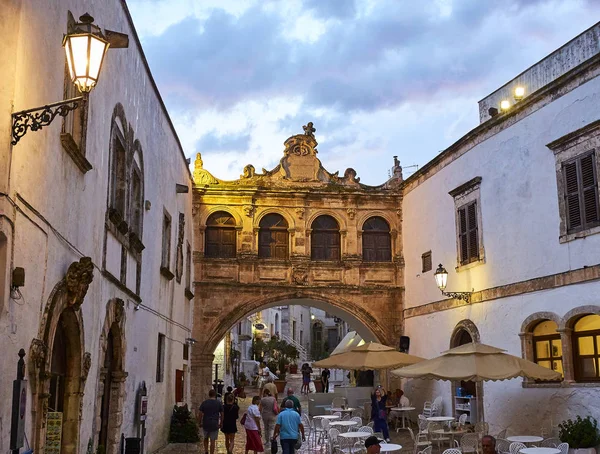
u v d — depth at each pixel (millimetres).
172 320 19781
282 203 26078
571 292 15188
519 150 17656
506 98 23516
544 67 21609
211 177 25812
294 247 25797
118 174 12719
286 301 26594
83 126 9484
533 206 16859
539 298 16344
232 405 16172
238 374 44312
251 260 25484
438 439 16125
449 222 21672
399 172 26859
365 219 26312
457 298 20094
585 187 15023
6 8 6629
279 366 47375
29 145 7113
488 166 19188
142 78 14703
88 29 6391
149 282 15945
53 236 8164
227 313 25188
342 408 22531
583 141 15141
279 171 26359
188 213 23922
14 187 6648
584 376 14906
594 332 14734
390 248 26375
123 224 12359
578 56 19938
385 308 25703
